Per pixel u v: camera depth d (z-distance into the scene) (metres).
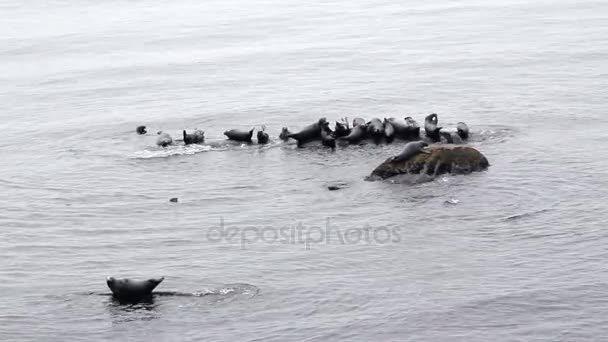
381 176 128.25
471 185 123.19
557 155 136.88
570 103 175.75
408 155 128.50
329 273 97.38
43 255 105.62
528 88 194.00
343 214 115.12
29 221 118.31
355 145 147.25
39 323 87.75
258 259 101.94
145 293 92.75
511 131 154.38
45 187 134.38
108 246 108.12
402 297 90.81
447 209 114.69
